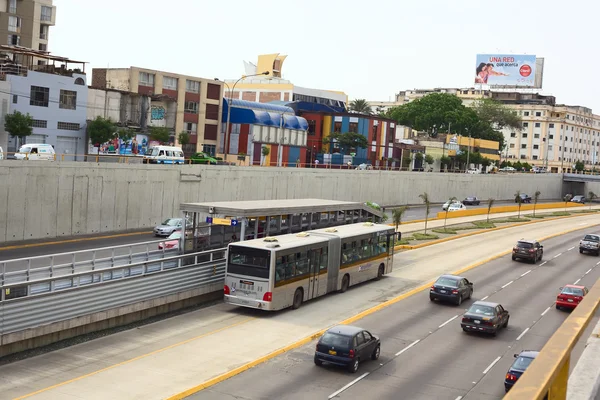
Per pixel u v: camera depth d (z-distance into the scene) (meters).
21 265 37.41
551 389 4.43
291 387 23.08
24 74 64.12
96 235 51.38
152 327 29.81
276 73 152.62
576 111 196.88
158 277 31.19
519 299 41.31
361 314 34.47
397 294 40.38
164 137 80.44
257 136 97.44
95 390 21.67
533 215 97.31
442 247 62.00
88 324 27.62
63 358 24.69
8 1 101.75
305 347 28.28
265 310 34.28
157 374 23.70
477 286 44.69
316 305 36.12
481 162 141.25
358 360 25.44
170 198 59.50
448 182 108.81
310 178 78.62
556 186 136.25
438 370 26.05
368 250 42.94
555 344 4.52
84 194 51.28
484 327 31.56
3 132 62.38
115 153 72.88
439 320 34.62
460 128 156.50
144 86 85.19
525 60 182.75
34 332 24.77
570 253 62.97
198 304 34.56
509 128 190.50
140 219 56.59
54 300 25.59
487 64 185.38
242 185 68.06
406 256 55.72
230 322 31.55
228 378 23.73
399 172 96.56
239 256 32.84
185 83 89.38
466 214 90.00
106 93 74.56
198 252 34.94
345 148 115.56
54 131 66.75
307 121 118.50
